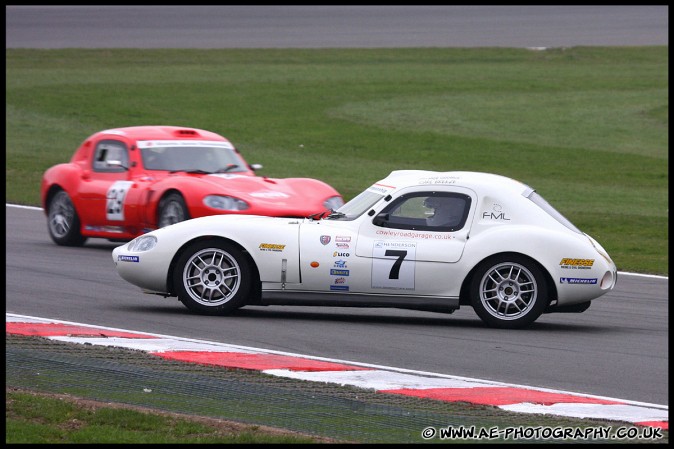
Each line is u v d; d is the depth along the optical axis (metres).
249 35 181.25
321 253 37.69
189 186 52.41
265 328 36.47
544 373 30.89
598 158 102.38
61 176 58.16
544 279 37.53
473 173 39.72
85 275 47.75
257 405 25.91
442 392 27.89
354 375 29.50
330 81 141.50
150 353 31.25
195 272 38.47
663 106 128.12
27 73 141.50
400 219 38.19
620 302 45.16
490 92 136.38
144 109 121.56
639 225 69.94
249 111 122.06
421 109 124.88
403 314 40.88
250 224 38.28
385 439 23.34
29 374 28.16
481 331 37.22
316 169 94.12
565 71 152.12
